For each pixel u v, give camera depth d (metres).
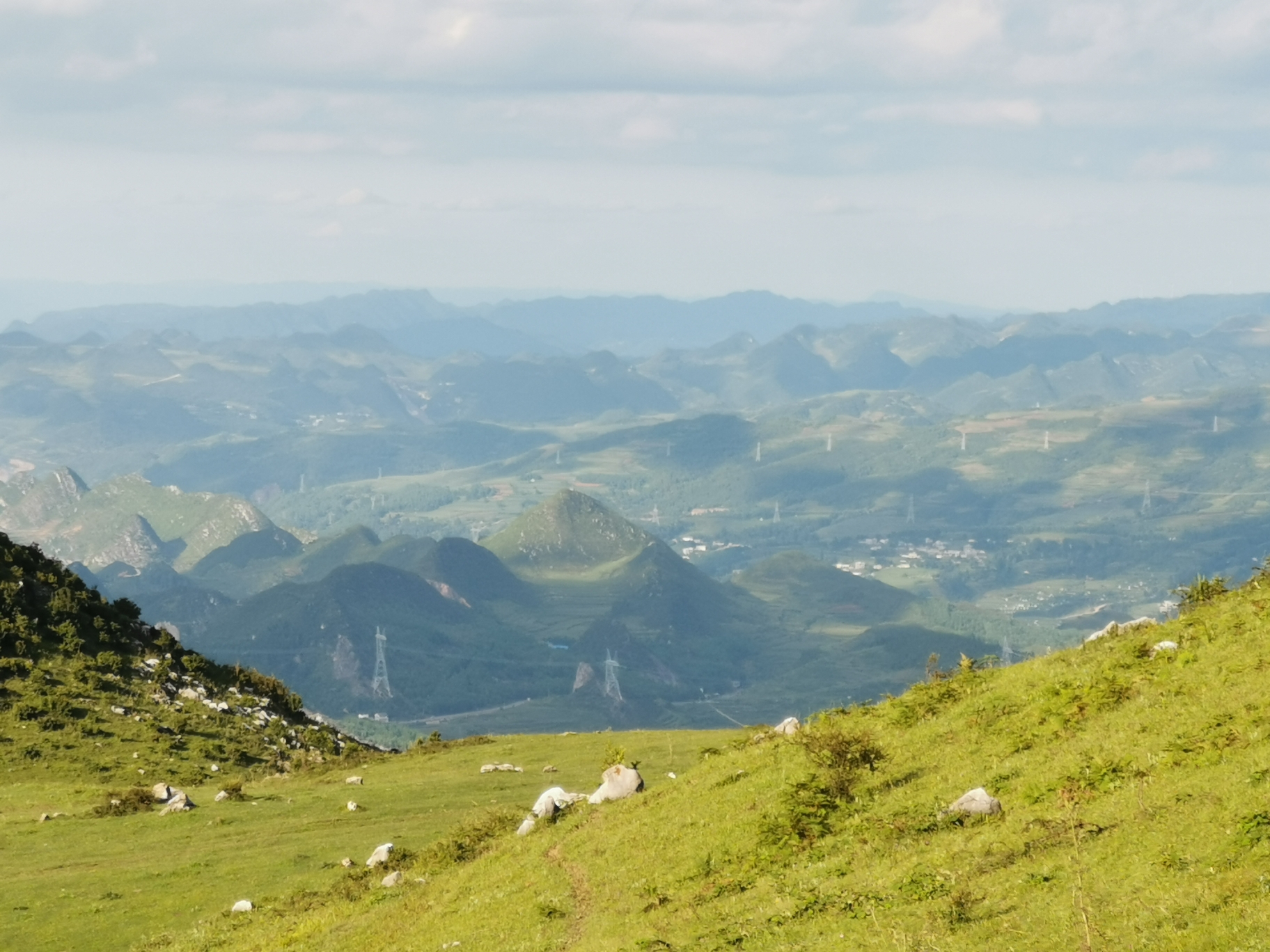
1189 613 45.94
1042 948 24.83
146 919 54.16
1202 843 26.66
